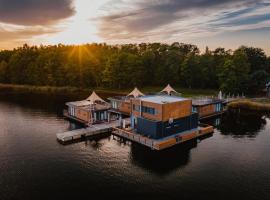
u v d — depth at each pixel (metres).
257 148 43.88
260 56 119.12
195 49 156.38
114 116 65.81
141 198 29.61
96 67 129.25
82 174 35.09
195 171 35.88
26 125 58.56
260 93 96.50
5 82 149.75
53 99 94.69
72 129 55.38
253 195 30.09
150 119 47.53
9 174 34.97
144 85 126.38
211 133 52.41
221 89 95.25
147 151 43.22
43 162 38.78
